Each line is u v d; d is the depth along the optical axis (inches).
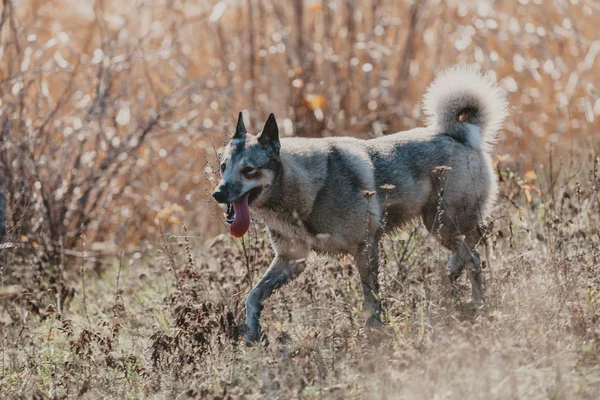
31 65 660.7
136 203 654.5
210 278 432.8
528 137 743.1
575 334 338.3
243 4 781.3
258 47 745.0
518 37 756.6
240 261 457.4
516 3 804.0
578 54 790.5
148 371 354.0
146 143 674.8
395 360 322.0
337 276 433.4
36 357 390.6
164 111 676.7
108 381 353.1
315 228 402.0
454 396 286.2
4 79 606.5
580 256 395.2
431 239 458.3
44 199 570.9
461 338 322.0
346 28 744.3
